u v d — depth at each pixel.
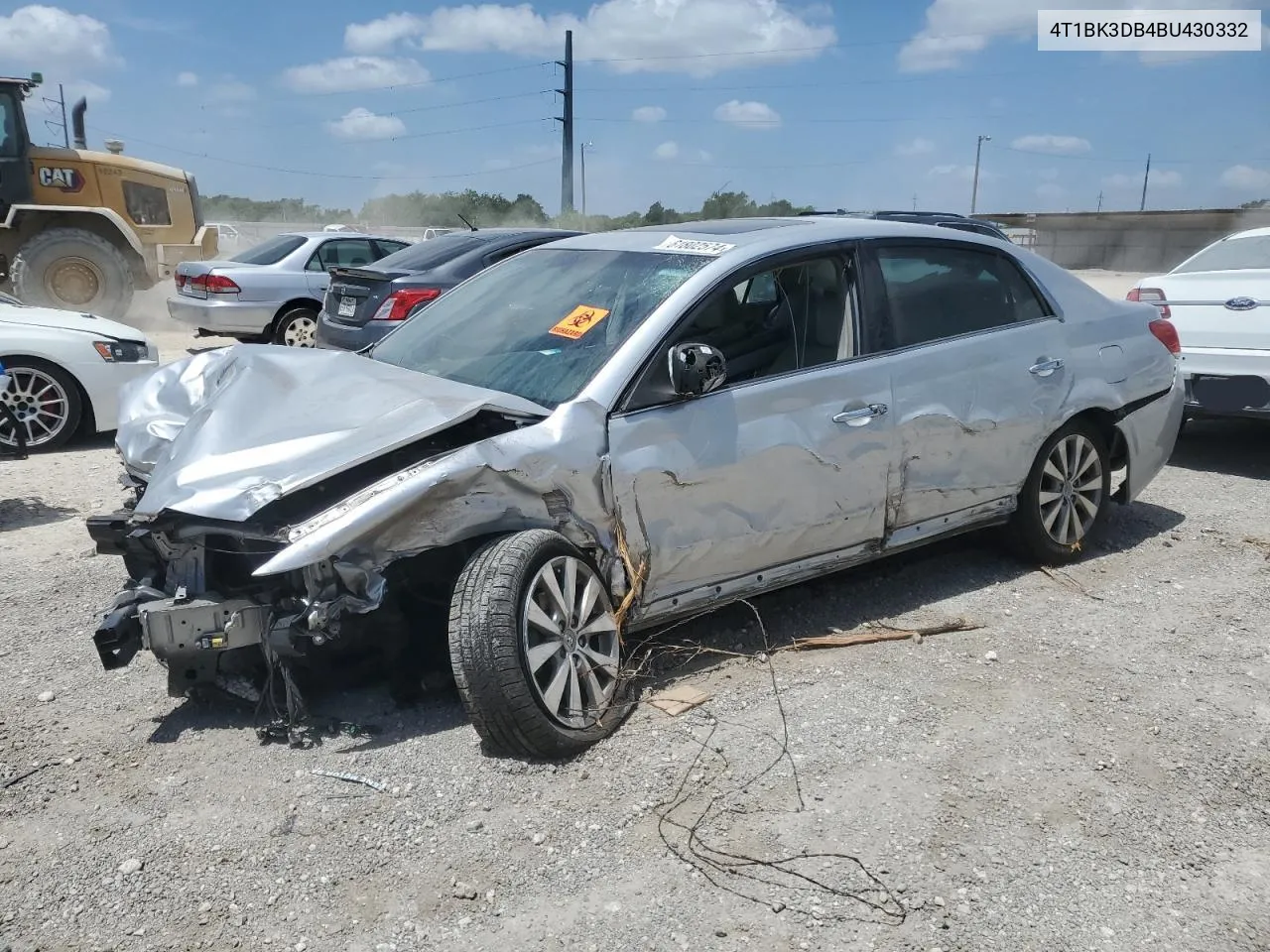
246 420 3.63
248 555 3.48
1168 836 3.03
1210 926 2.67
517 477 3.41
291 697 3.43
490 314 4.45
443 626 3.85
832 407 4.15
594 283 4.27
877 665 4.06
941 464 4.54
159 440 4.11
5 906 2.71
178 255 16.58
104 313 15.19
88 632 4.41
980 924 2.66
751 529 3.98
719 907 2.71
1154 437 5.43
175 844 2.96
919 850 2.94
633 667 3.92
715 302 3.98
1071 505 5.12
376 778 3.25
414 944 2.59
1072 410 4.97
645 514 3.70
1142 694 3.86
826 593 4.80
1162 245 40.38
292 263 13.12
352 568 3.17
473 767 3.31
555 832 3.00
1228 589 4.89
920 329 4.52
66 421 8.12
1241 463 7.43
